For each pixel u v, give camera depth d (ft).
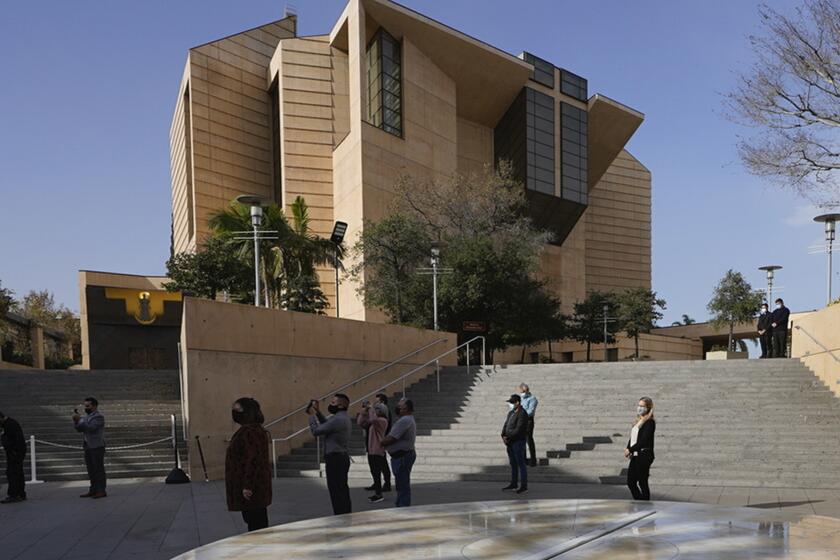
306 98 155.12
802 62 59.67
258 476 18.26
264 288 84.48
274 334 49.55
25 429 49.06
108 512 30.07
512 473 34.37
